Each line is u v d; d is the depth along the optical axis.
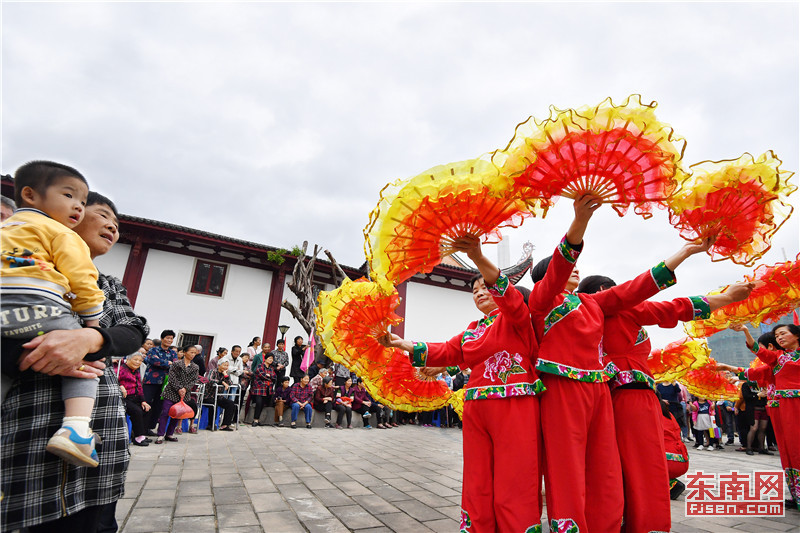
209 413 9.66
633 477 2.25
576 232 2.03
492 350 2.32
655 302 2.56
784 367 4.11
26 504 1.26
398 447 7.68
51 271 1.37
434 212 1.93
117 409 1.66
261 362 10.84
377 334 2.93
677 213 1.99
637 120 1.68
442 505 3.74
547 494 2.10
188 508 3.38
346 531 2.97
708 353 3.99
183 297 16.19
